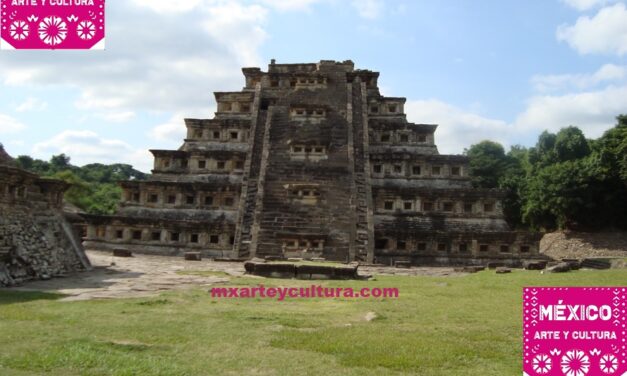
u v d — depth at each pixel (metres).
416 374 7.55
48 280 19.12
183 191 40.41
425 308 13.20
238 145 45.03
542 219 58.03
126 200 40.75
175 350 8.56
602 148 53.34
